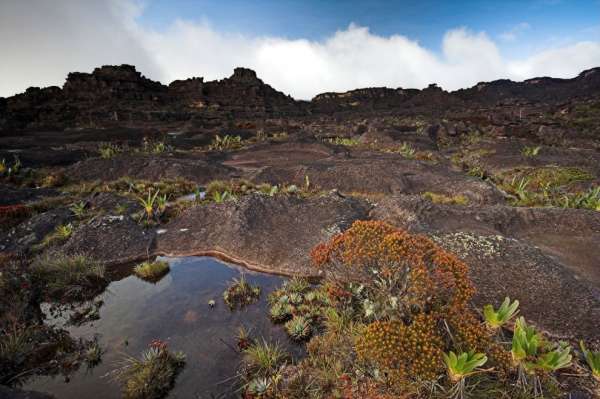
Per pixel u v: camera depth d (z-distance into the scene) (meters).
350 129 82.31
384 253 6.07
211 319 7.79
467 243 10.62
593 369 5.41
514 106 121.88
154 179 26.03
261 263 10.73
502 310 6.16
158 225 14.07
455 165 34.88
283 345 6.79
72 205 15.92
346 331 6.56
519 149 41.28
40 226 13.41
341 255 6.95
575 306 7.51
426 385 4.84
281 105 193.12
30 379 6.00
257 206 14.10
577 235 12.38
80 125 95.25
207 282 9.70
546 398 4.91
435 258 5.88
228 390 5.69
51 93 139.25
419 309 5.87
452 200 19.17
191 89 180.38
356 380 5.39
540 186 24.02
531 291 8.18
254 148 46.75
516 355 5.06
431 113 156.12
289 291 8.81
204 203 17.47
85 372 6.16
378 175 24.12
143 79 167.50
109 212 15.48
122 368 6.21
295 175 26.00
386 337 5.02
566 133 56.97
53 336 7.21
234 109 162.38
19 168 26.89
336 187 23.45
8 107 119.44
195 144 56.59
